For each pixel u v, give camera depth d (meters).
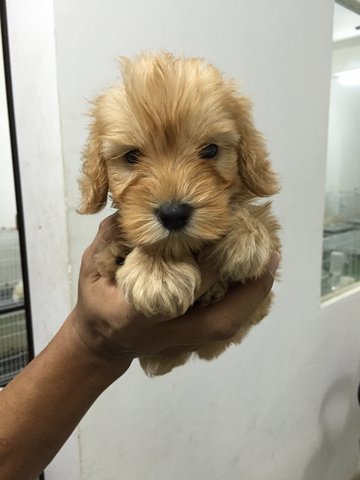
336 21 0.66
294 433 0.64
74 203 0.38
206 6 0.43
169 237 0.19
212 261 0.21
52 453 0.26
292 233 0.57
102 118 0.21
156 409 0.47
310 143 0.57
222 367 0.52
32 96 0.39
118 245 0.23
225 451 0.55
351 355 0.72
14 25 0.39
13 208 0.59
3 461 0.24
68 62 0.36
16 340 0.53
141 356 0.26
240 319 0.23
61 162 0.37
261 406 0.58
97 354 0.25
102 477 0.43
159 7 0.40
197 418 0.51
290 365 0.61
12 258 0.57
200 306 0.23
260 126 0.50
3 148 0.58
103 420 0.42
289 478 0.65
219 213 0.19
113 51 0.38
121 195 0.20
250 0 0.47
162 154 0.19
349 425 0.75
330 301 0.67
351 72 0.70
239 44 0.47
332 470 0.73
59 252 0.40
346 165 0.73
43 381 0.25
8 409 0.25
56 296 0.41
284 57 0.51
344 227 0.74
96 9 0.36
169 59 0.21
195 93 0.19
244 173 0.23
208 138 0.20
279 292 0.56
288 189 0.55
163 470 0.49
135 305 0.20
